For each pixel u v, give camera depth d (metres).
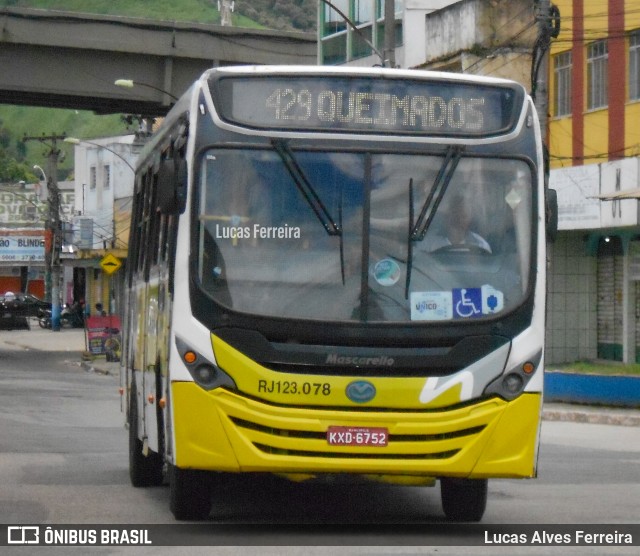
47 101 58.22
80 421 29.53
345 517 14.71
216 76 13.20
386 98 13.28
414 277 12.95
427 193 13.13
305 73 13.22
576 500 16.67
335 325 12.71
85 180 102.19
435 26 47.16
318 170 13.06
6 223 131.00
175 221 13.25
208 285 12.82
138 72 55.78
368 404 12.65
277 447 12.59
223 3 88.75
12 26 53.25
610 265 40.34
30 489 17.09
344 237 12.95
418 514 15.11
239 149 13.06
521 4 44.25
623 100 38.53
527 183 13.31
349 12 57.16
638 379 33.41
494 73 43.78
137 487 17.42
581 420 32.16
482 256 13.10
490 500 16.64
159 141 16.06
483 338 12.91
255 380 12.64
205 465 12.68
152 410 15.10
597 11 39.56
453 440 12.76
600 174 37.94
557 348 40.97
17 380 47.41
